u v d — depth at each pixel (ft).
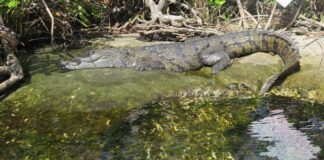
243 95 19.29
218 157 14.99
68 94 18.89
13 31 23.63
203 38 22.88
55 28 25.95
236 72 20.56
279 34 21.33
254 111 17.92
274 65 20.99
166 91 19.39
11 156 15.37
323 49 21.77
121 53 22.25
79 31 26.94
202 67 21.94
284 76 19.88
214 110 18.15
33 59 23.09
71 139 16.26
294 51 20.20
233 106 18.43
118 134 16.51
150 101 18.79
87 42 25.80
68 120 17.47
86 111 18.02
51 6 25.45
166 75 20.74
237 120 17.28
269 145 15.48
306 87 19.08
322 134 16.01
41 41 26.37
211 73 21.25
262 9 26.91
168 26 25.43
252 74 20.30
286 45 20.92
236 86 19.71
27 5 24.85
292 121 17.01
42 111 18.12
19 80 20.03
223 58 21.26
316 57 21.11
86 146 15.81
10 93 19.52
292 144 15.47
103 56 22.11
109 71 21.40
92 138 16.29
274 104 18.39
